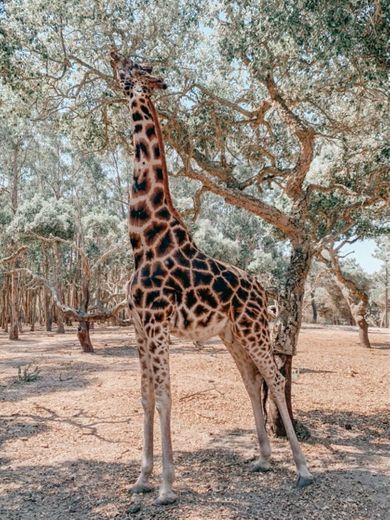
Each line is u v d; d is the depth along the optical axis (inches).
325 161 438.9
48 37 289.1
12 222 885.8
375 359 565.9
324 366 502.3
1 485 187.2
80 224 1136.8
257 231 1318.9
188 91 288.2
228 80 330.6
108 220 1069.1
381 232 597.9
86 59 320.2
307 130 271.7
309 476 183.8
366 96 304.3
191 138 285.6
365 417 289.7
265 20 234.7
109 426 267.9
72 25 288.5
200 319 182.9
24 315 1381.6
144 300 177.5
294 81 283.3
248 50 252.2
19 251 556.7
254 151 340.5
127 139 353.1
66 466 207.2
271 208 257.1
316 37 223.8
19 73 281.1
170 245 182.4
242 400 330.0
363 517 156.3
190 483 187.6
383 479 189.9
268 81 273.0
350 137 331.0
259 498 172.6
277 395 191.6
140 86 191.8
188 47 313.7
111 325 1395.2
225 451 226.2
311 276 1194.6
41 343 772.0
